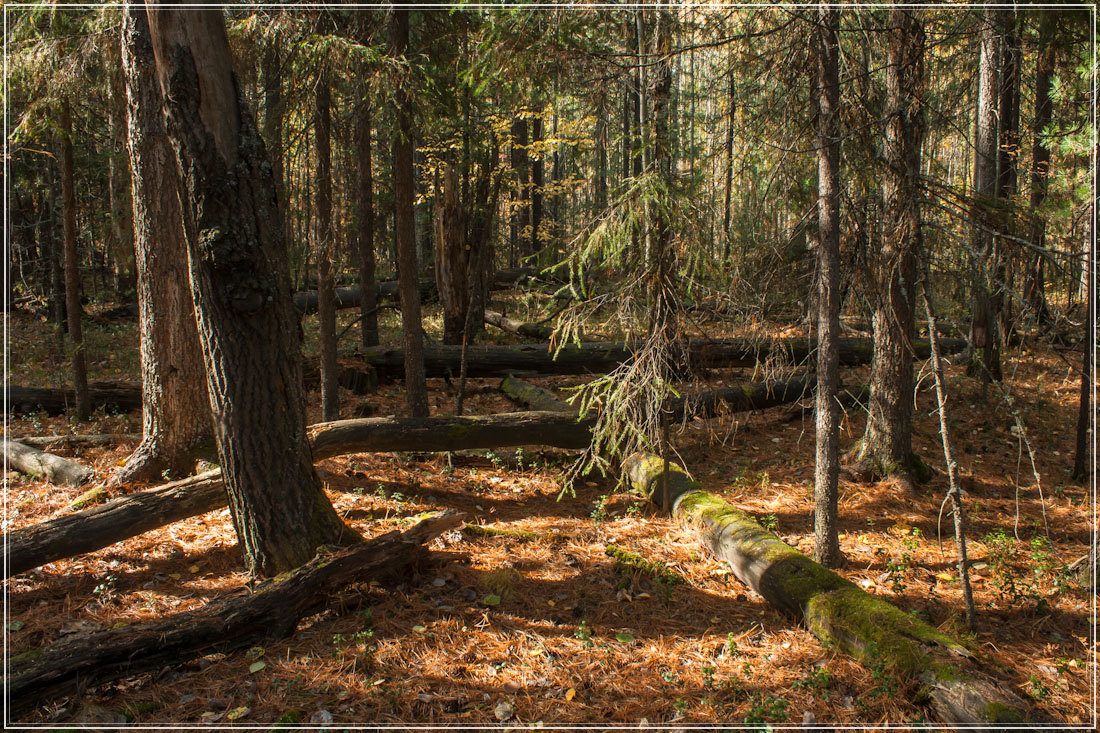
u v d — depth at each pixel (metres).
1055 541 5.73
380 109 6.60
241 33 5.84
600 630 4.27
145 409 6.47
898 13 5.26
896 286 6.20
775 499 6.61
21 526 5.56
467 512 6.23
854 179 4.72
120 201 8.46
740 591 4.85
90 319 14.77
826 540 5.10
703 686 3.69
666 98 5.37
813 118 4.62
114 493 6.05
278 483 4.57
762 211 4.99
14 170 12.96
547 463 7.55
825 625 4.11
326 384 7.46
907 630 3.86
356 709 3.43
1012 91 10.97
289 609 4.13
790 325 5.41
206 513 5.73
